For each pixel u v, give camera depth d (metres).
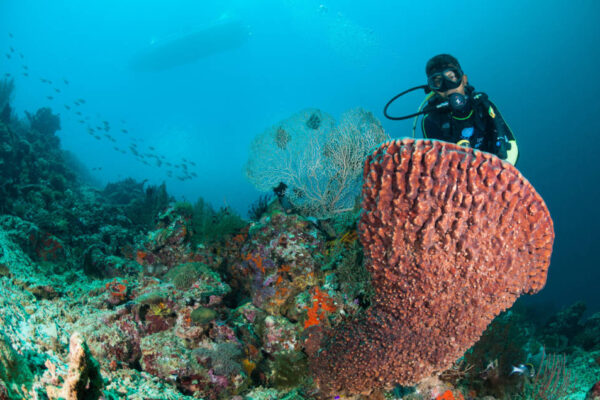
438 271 2.03
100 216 8.50
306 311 3.38
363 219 2.18
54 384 1.84
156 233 5.03
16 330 2.34
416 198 1.89
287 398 3.06
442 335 2.27
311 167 5.38
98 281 4.48
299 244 3.90
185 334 3.31
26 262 4.15
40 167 10.40
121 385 2.55
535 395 3.69
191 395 2.99
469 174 1.78
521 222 1.91
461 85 2.82
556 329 8.07
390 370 2.46
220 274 4.66
